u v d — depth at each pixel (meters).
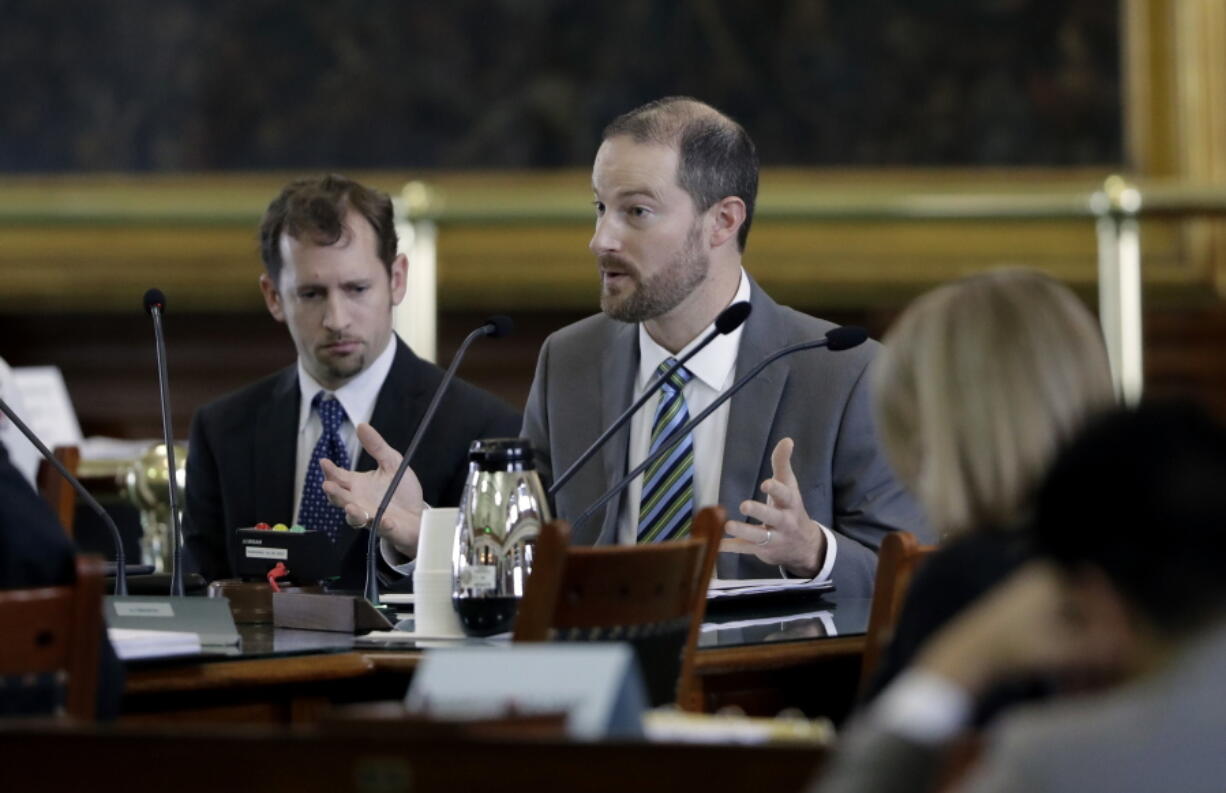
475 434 11.71
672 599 7.58
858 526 10.89
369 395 11.80
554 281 26.08
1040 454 5.51
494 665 5.11
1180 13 26.44
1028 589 4.16
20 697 6.30
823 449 10.95
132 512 15.97
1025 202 24.95
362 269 11.62
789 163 27.41
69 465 13.49
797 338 11.25
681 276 10.98
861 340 9.89
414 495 10.13
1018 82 27.11
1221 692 3.79
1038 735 3.82
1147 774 3.73
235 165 27.55
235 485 11.87
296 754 4.79
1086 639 4.05
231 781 4.81
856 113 27.34
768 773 4.57
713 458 11.07
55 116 27.48
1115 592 3.96
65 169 27.45
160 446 15.05
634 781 4.61
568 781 4.62
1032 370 5.55
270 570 9.97
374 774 4.72
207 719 7.96
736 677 8.43
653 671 7.54
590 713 4.93
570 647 5.11
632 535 10.98
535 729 4.84
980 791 3.84
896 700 4.16
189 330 26.42
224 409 12.16
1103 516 3.99
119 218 25.06
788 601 10.11
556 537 7.19
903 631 5.52
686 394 11.13
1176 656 3.90
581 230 26.23
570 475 9.89
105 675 6.72
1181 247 25.64
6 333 26.47
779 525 9.61
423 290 22.44
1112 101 26.91
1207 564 3.90
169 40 27.59
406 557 10.37
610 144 11.12
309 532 9.90
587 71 27.61
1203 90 26.30
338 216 11.62
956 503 5.58
